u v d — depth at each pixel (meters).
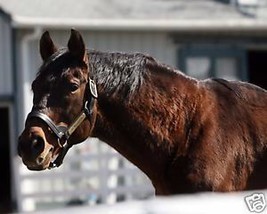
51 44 10.55
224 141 10.35
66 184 30.38
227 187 10.26
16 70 30.30
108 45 31.67
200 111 10.43
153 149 10.35
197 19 32.56
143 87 10.38
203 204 6.39
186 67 32.94
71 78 10.06
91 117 10.22
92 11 31.80
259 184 10.45
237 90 10.79
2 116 33.94
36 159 9.77
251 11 34.47
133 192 27.88
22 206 27.03
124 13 32.19
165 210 6.29
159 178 10.48
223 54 33.62
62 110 10.00
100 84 10.28
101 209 6.21
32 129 9.84
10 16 29.80
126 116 10.33
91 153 28.70
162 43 32.44
